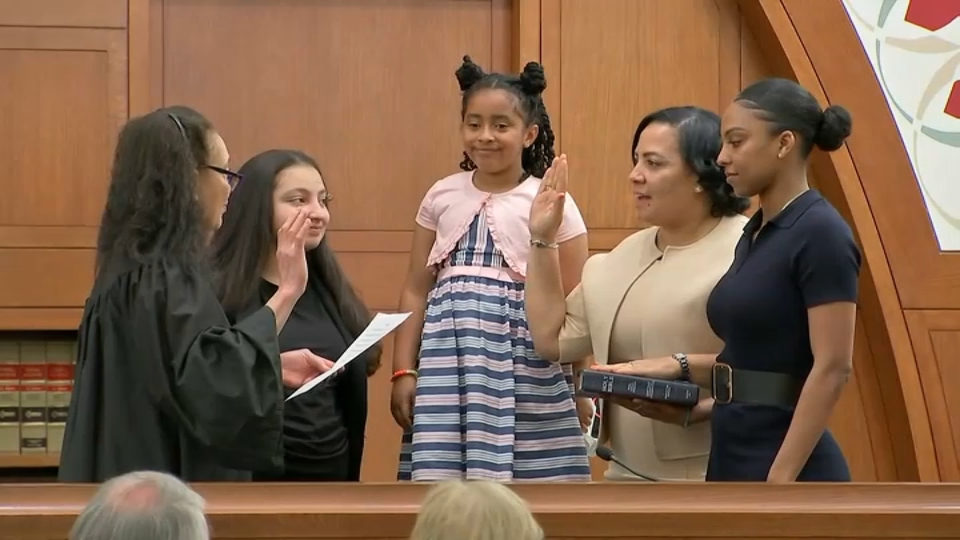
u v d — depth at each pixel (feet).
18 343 24.86
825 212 15.11
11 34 24.57
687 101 25.61
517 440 18.35
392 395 19.45
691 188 17.21
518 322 18.62
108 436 14.78
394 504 14.80
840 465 15.83
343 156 25.52
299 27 25.54
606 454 17.85
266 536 14.55
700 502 14.88
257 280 17.53
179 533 10.35
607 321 17.44
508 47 25.91
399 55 25.67
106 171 24.71
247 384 14.52
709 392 16.75
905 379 25.04
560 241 19.11
